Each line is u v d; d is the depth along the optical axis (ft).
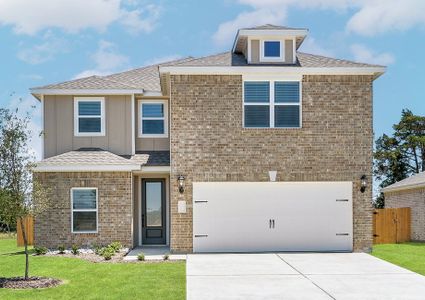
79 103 76.13
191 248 65.00
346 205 66.23
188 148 65.31
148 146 78.07
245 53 70.59
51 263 55.31
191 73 65.41
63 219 67.92
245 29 67.51
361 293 41.37
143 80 83.51
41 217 67.82
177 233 65.10
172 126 65.26
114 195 68.39
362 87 66.49
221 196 65.57
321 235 66.08
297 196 66.18
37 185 46.98
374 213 86.58
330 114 66.18
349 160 66.13
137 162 71.26
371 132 66.33
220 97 65.67
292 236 66.03
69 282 45.32
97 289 42.34
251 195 65.87
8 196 44.78
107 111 76.23
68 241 67.87
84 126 76.02
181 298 39.40
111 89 75.25
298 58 71.05
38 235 67.82
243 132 65.57
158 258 60.13
